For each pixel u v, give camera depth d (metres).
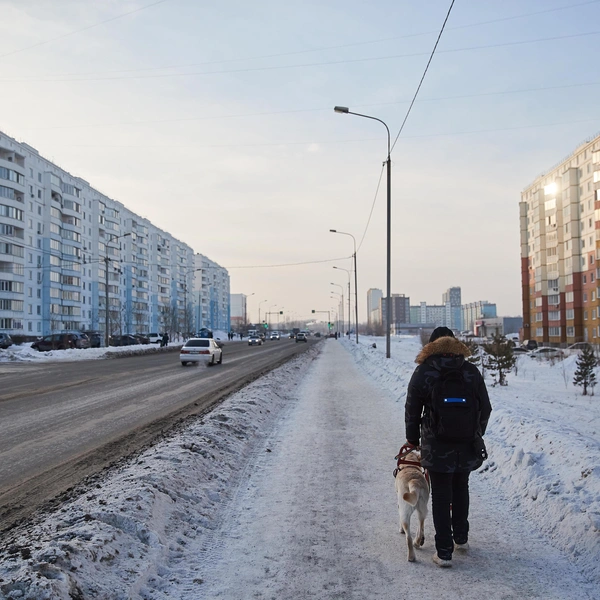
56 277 78.81
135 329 109.56
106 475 6.86
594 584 4.00
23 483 6.62
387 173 27.83
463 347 4.43
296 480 6.81
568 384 21.12
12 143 69.50
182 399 14.65
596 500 5.00
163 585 4.01
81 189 85.00
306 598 3.83
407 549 4.57
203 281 161.38
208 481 6.52
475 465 4.33
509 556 4.51
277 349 54.06
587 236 68.06
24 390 16.92
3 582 3.48
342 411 12.62
